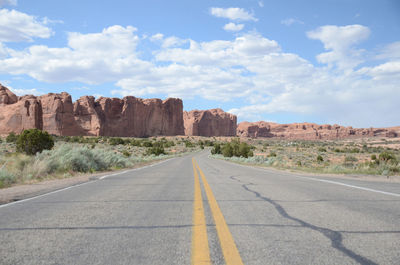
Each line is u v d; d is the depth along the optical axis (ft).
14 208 17.80
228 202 19.74
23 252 9.68
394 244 10.33
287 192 24.57
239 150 181.16
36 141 109.19
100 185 31.27
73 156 52.75
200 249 9.89
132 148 285.43
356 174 50.08
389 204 18.31
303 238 11.18
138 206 18.39
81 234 11.87
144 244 10.53
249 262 8.70
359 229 12.38
